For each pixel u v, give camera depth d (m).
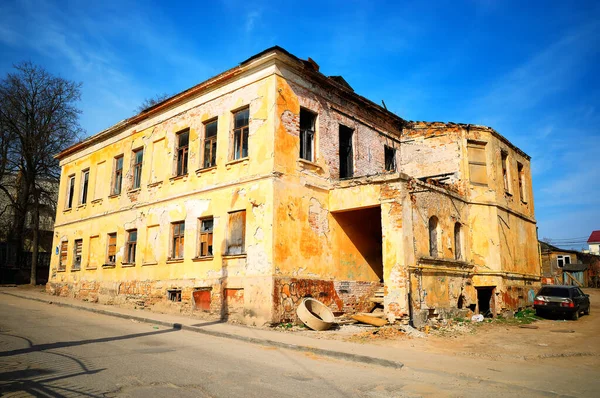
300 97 16.95
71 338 11.12
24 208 34.25
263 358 9.57
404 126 22.95
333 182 17.56
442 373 8.62
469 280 19.45
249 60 16.70
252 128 16.45
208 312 16.73
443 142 21.73
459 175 20.94
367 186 16.59
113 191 23.61
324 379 7.77
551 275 47.56
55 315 16.45
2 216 38.72
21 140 33.34
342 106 19.11
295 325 14.96
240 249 16.14
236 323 15.38
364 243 18.80
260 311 14.78
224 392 6.58
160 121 21.02
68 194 27.91
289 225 15.62
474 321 17.62
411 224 15.92
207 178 18.00
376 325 15.20
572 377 8.72
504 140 23.03
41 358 8.53
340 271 17.34
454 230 19.25
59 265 26.94
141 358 8.87
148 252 20.23
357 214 18.70
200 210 18.02
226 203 16.92
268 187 15.41
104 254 22.95
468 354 11.12
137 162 22.42
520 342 13.53
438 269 17.12
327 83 18.08
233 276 16.05
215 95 18.28
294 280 15.37
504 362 10.22
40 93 34.16
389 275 15.45
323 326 14.36
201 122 18.83
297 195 16.16
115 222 22.67
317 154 17.36
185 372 7.76
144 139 21.86
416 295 15.52
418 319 15.34
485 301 20.64
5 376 7.11
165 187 19.97
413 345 12.15
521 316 20.58
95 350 9.59
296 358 9.79
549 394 7.33
